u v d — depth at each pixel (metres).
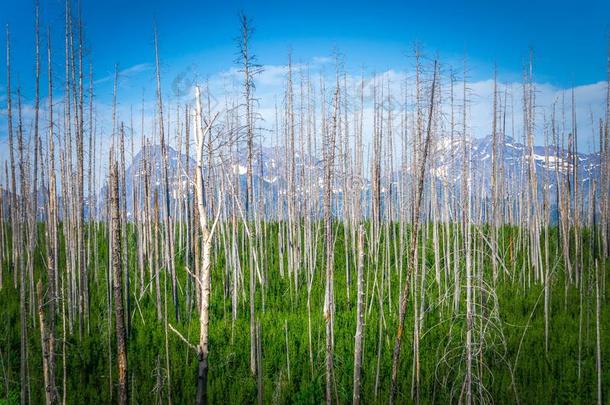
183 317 21.59
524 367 17.56
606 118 24.70
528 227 26.66
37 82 16.14
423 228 21.94
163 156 20.91
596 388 16.44
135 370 17.39
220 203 11.10
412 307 21.31
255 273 26.12
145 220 26.00
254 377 17.47
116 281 11.42
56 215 16.55
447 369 16.22
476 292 15.52
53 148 15.90
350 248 28.56
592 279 22.09
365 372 17.31
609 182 25.72
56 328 19.23
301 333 20.11
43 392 15.77
